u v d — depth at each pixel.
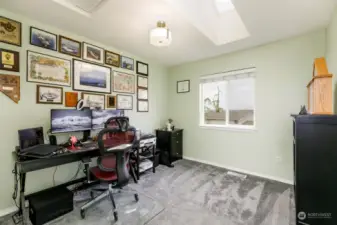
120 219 1.81
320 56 2.40
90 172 2.22
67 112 2.27
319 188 1.25
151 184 2.66
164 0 1.72
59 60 2.37
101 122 2.72
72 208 1.96
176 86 4.23
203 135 3.75
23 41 2.05
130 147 2.07
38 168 1.76
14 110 1.99
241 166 3.20
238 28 2.67
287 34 2.51
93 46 2.76
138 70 3.58
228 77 3.39
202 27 2.36
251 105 3.21
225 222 1.77
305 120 1.29
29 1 1.74
